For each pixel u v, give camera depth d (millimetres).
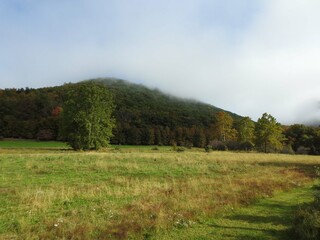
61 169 23672
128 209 12188
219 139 103125
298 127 103312
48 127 91812
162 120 133000
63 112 58406
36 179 19109
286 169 29516
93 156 34812
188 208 12570
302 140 95562
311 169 30484
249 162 34438
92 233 9406
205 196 14883
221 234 10039
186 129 113500
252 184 18906
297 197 16328
